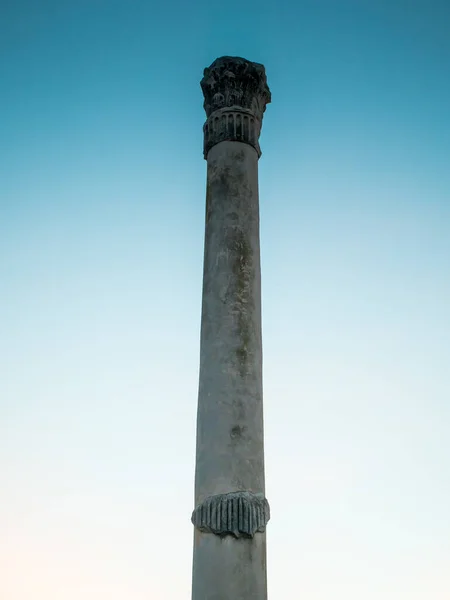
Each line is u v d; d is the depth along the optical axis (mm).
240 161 19016
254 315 17375
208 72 20234
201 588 14859
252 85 20031
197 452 16188
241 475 15617
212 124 19656
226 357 16656
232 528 15070
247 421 16156
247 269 17734
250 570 14914
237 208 18375
